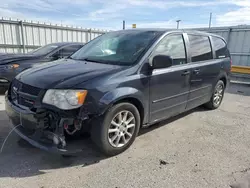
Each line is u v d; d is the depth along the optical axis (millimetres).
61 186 2289
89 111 2496
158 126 4023
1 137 3283
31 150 2967
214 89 4875
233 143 3436
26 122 2523
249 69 8703
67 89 2426
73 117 2420
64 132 2523
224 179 2494
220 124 4254
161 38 3434
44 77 2676
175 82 3557
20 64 5676
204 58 4414
